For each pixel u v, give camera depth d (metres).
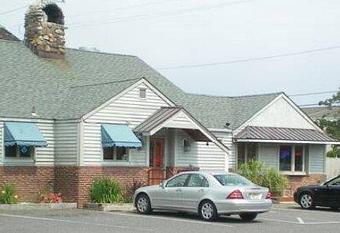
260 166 32.22
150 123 26.53
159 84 34.06
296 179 35.12
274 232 17.81
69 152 25.62
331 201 26.42
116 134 25.72
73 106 26.58
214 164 29.91
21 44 31.48
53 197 25.20
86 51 33.41
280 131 34.72
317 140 35.03
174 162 28.38
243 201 20.05
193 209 20.92
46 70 29.95
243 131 33.62
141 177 27.03
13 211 22.77
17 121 25.28
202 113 34.00
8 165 25.02
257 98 36.31
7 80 27.67
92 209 24.33
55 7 32.06
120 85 26.95
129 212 23.14
